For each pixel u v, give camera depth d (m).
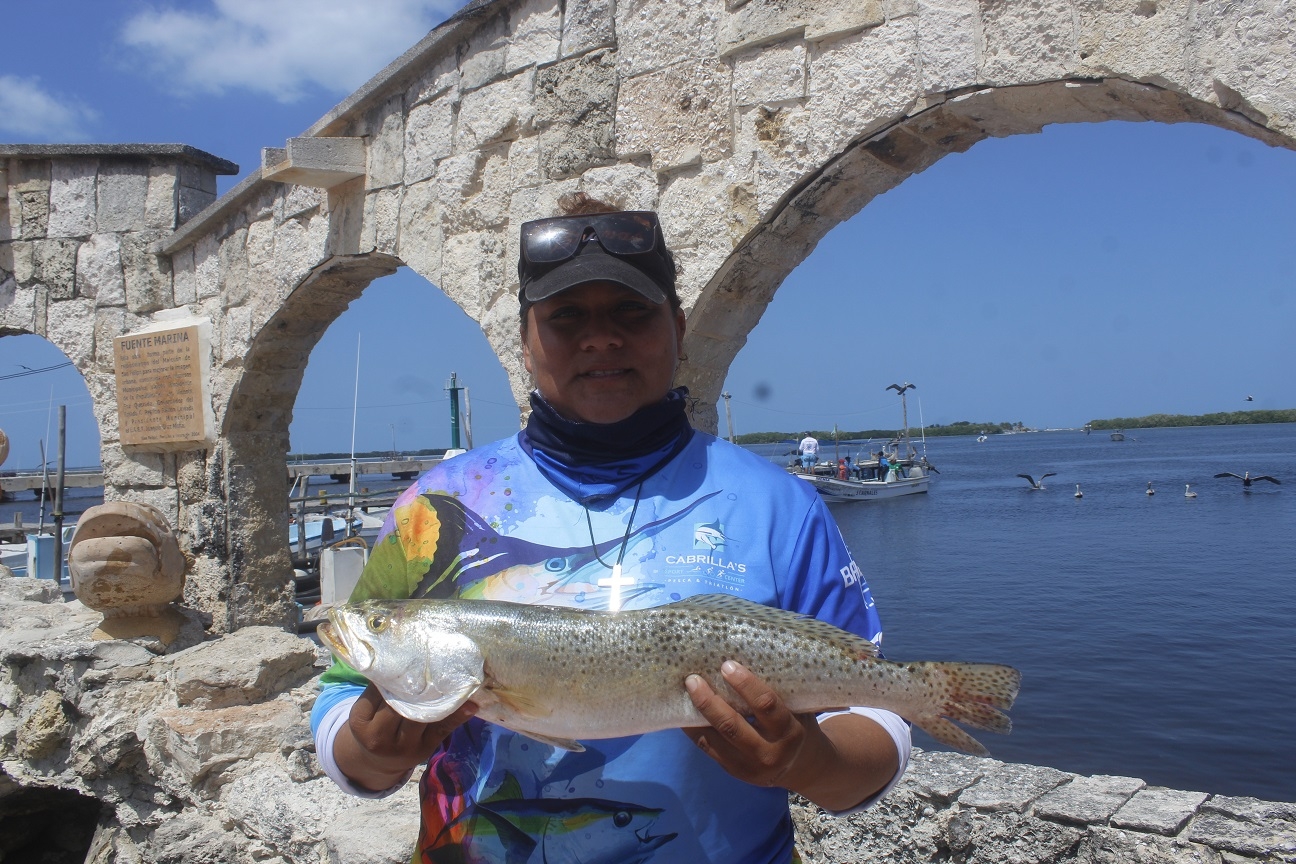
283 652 5.76
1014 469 75.44
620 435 2.00
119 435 9.16
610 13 5.55
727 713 1.58
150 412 8.85
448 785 1.94
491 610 1.74
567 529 1.97
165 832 4.94
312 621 9.09
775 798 1.92
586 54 5.68
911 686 1.67
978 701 1.63
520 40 6.01
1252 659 13.84
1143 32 3.84
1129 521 32.03
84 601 6.42
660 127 5.31
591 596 1.87
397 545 2.06
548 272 2.01
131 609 6.61
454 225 6.41
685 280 5.18
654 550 1.91
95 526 6.44
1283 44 3.54
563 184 5.78
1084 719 11.55
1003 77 4.14
